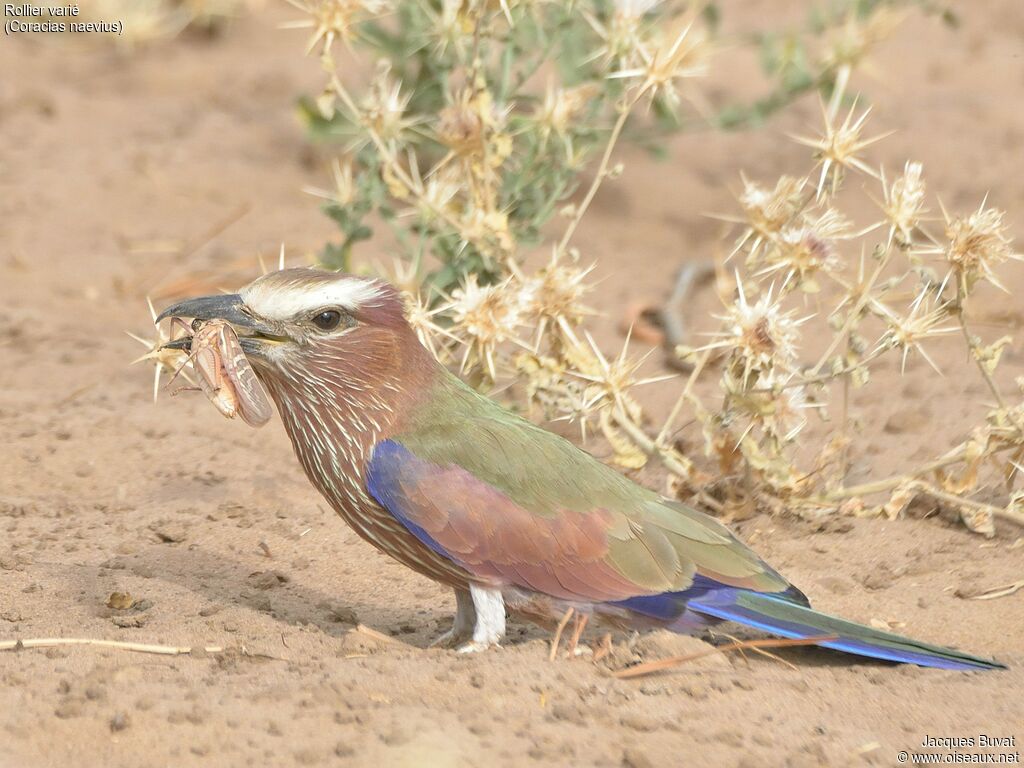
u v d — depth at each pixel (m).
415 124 15.10
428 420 9.18
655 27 14.02
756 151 20.28
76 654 8.40
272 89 22.20
